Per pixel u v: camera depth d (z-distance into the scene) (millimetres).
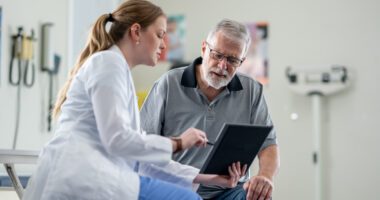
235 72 2406
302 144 5547
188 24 5914
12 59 3797
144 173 1956
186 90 2475
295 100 5590
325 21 5543
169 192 1708
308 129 5539
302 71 5449
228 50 2303
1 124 3668
